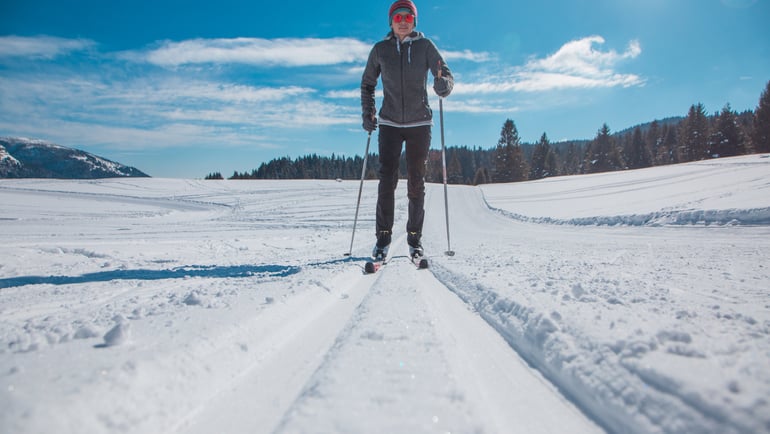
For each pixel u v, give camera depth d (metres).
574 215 11.74
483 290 1.87
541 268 2.58
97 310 1.54
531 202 20.31
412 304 1.56
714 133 54.66
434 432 0.67
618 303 1.46
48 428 0.62
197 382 0.92
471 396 0.82
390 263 3.22
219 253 5.51
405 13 3.18
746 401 0.67
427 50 3.28
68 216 20.19
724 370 0.80
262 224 13.66
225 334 1.14
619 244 5.36
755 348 0.93
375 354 1.02
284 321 1.42
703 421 0.66
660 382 0.78
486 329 1.45
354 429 0.68
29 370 0.81
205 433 0.76
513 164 64.12
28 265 4.07
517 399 0.91
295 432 0.67
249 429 0.77
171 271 3.10
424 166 3.42
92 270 3.49
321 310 1.71
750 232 6.46
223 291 1.82
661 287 1.89
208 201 30.23
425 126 3.35
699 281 2.14
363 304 1.60
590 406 0.86
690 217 8.07
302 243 7.00
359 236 8.39
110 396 0.74
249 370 1.06
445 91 3.24
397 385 0.84
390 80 3.29
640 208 10.66
